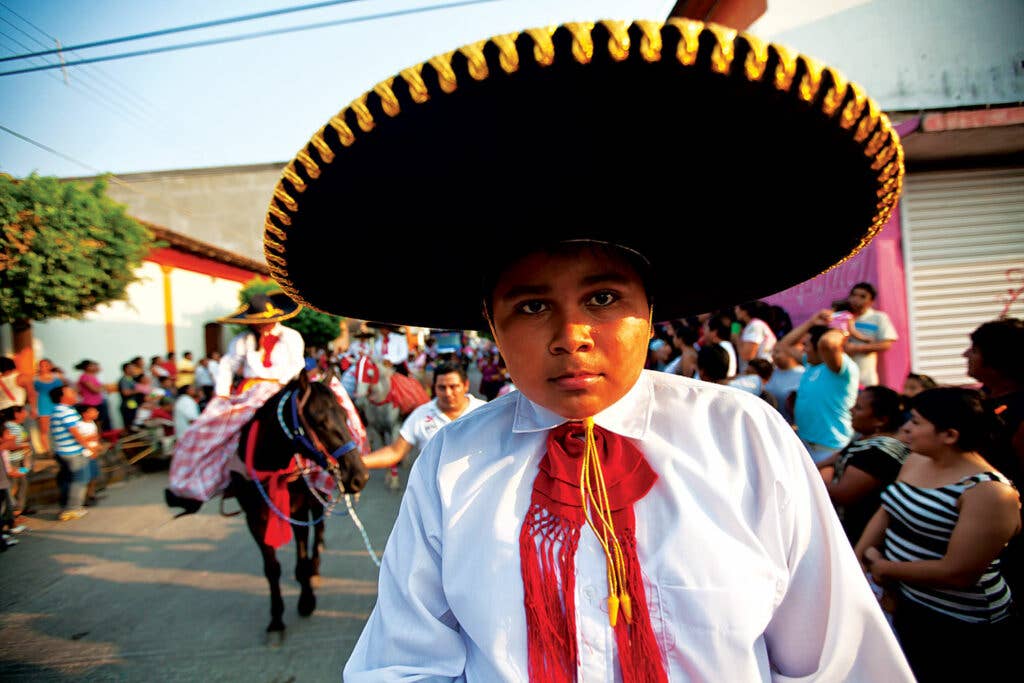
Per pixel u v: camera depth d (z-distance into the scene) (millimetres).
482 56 523
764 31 5391
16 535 5551
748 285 1085
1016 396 2139
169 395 9844
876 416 2512
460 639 897
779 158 706
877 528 2105
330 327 14680
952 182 4953
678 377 959
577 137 670
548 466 865
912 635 1865
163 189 23219
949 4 5027
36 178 6320
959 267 4969
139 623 3635
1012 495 1695
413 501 963
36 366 8797
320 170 651
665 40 511
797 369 3916
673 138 676
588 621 781
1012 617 1775
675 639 750
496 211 788
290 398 3287
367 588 3971
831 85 544
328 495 3836
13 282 6172
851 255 896
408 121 610
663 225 854
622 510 812
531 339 776
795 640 842
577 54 510
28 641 3461
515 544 825
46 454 7801
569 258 766
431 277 1043
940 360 5004
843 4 5148
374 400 7684
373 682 866
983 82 5023
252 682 2947
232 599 3914
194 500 3719
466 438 947
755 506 822
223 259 13734
